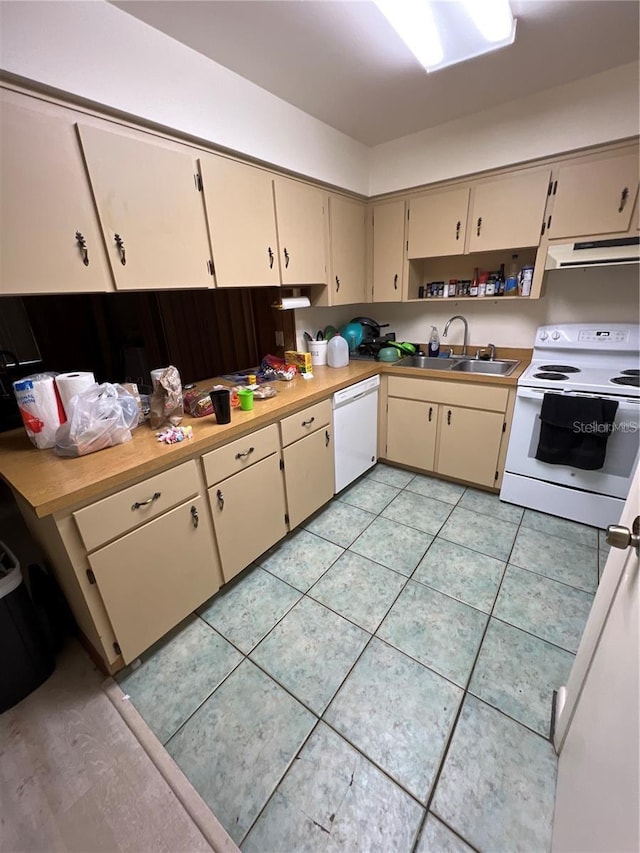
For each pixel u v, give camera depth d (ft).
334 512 7.91
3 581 4.07
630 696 1.92
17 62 3.50
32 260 3.88
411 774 3.60
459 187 7.56
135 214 4.61
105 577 4.05
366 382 8.23
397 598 5.65
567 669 4.52
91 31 3.93
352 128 7.40
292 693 4.39
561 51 5.24
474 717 4.06
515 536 6.89
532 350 8.41
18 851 3.26
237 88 5.48
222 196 5.59
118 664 4.50
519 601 5.51
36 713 4.28
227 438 5.16
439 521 7.45
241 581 6.12
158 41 4.49
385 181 8.40
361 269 9.09
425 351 9.95
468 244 7.72
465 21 4.41
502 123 6.72
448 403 8.07
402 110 6.73
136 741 3.99
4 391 5.94
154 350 7.56
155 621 4.70
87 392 4.40
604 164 6.14
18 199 3.70
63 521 3.64
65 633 5.20
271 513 6.26
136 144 4.49
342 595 5.76
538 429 6.97
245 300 8.68
